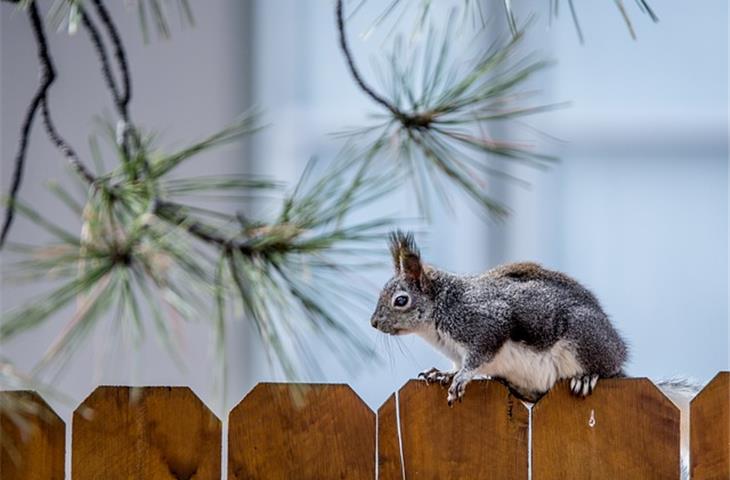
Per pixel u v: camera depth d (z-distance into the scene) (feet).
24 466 22.53
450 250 37.37
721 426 22.36
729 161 37.09
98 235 16.22
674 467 22.41
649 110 37.35
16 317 15.90
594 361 24.03
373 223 18.61
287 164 38.96
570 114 37.47
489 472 22.61
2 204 16.92
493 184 37.32
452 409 22.71
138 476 22.66
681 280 37.14
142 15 21.12
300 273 17.49
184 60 39.73
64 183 39.96
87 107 40.04
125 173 17.51
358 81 19.95
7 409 21.61
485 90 20.33
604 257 37.40
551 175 37.40
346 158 20.17
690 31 37.22
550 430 22.58
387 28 38.06
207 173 38.81
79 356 37.86
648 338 37.19
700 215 37.09
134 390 18.98
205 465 22.67
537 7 37.35
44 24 40.11
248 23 39.60
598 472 22.50
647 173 37.32
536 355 24.36
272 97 39.37
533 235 37.47
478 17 36.73
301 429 22.72
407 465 22.68
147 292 16.30
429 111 19.79
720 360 37.01
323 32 39.11
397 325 25.45
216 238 17.46
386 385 36.32
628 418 22.54
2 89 40.04
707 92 37.14
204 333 37.19
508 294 24.84
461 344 24.89
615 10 37.42
